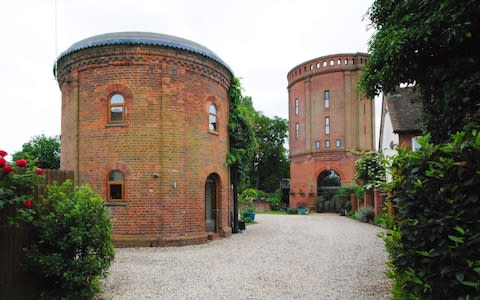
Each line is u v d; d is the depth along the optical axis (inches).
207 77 592.4
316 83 1555.1
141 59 538.6
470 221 142.3
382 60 301.9
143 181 527.8
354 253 453.4
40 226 235.8
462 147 142.6
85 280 242.2
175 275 335.6
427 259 156.3
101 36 570.9
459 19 248.1
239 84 686.5
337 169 1482.5
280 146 2180.1
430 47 280.7
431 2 266.2
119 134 534.9
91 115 547.5
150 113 537.0
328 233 677.3
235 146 685.9
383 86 321.1
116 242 511.2
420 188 159.5
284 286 296.5
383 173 901.2
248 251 474.0
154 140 535.5
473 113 264.1
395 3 324.5
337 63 1513.3
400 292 191.6
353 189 1256.2
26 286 236.7
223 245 529.7
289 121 1711.4
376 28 358.0
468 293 144.9
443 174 147.2
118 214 522.6
